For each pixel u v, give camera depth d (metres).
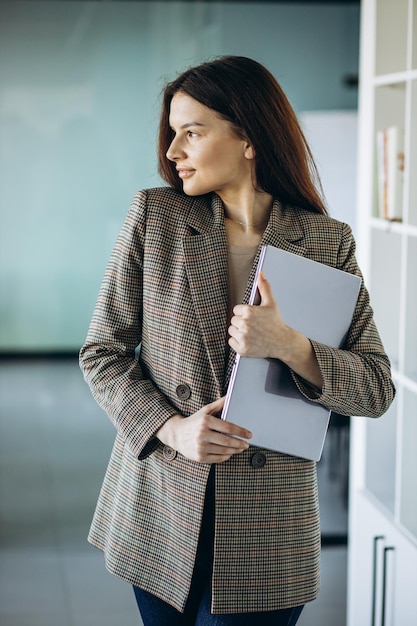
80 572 3.96
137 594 1.91
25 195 8.72
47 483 5.28
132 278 1.82
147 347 1.84
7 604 3.62
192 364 1.76
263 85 1.78
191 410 1.77
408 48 2.69
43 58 8.53
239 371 1.68
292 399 1.74
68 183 8.74
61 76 8.58
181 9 8.59
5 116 8.59
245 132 1.76
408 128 2.65
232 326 1.67
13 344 8.92
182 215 1.82
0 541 4.34
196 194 1.81
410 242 2.68
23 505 4.88
